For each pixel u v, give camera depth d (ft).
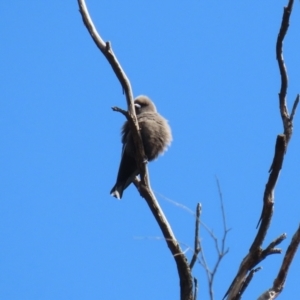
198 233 32.32
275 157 32.86
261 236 33.30
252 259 33.22
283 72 34.12
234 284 32.73
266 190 33.42
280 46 34.12
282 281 32.50
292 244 32.37
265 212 33.30
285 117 33.96
